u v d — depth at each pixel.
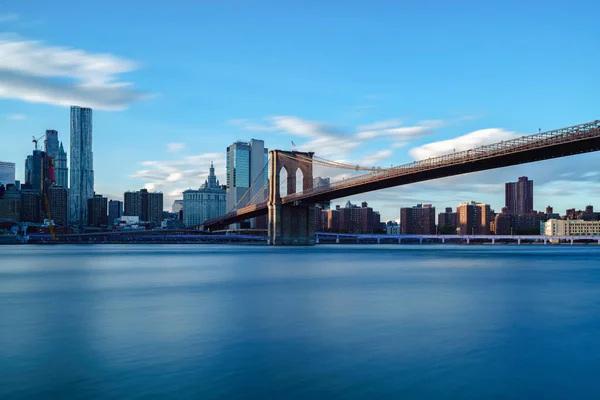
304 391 14.47
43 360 17.56
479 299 33.50
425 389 14.63
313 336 21.22
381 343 19.88
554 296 35.34
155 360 17.50
